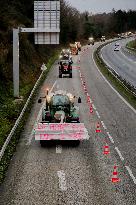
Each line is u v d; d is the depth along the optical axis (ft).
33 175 42.78
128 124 68.95
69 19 351.67
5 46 123.34
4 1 177.99
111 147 54.19
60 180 41.32
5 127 62.64
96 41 456.86
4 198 36.52
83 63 204.44
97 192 38.14
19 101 87.97
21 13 198.80
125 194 37.70
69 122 56.49
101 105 87.97
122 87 116.47
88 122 70.23
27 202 35.70
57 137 53.21
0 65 103.40
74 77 146.20
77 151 52.31
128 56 267.80
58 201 36.01
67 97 59.47
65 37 320.91
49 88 115.65
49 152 51.80
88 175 42.91
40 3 91.66
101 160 48.29
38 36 93.81
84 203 35.55
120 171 44.19
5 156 48.83
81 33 440.45
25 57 150.10
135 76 158.61
